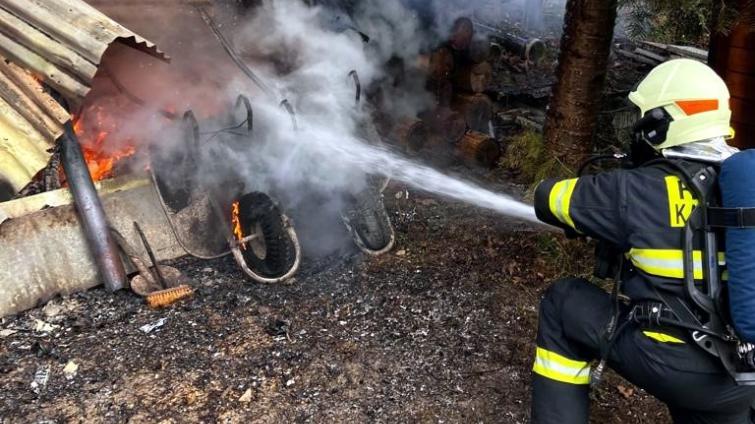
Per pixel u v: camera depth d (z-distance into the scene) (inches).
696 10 126.5
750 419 85.0
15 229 127.3
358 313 131.3
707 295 71.7
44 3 131.1
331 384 111.6
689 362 73.9
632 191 76.3
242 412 103.9
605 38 164.1
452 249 156.7
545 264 150.7
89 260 136.1
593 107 171.0
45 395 106.0
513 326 129.3
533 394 90.1
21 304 127.5
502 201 181.2
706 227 71.4
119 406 103.9
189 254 149.5
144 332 122.4
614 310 79.8
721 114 76.5
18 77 130.8
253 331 123.9
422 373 115.2
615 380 116.7
